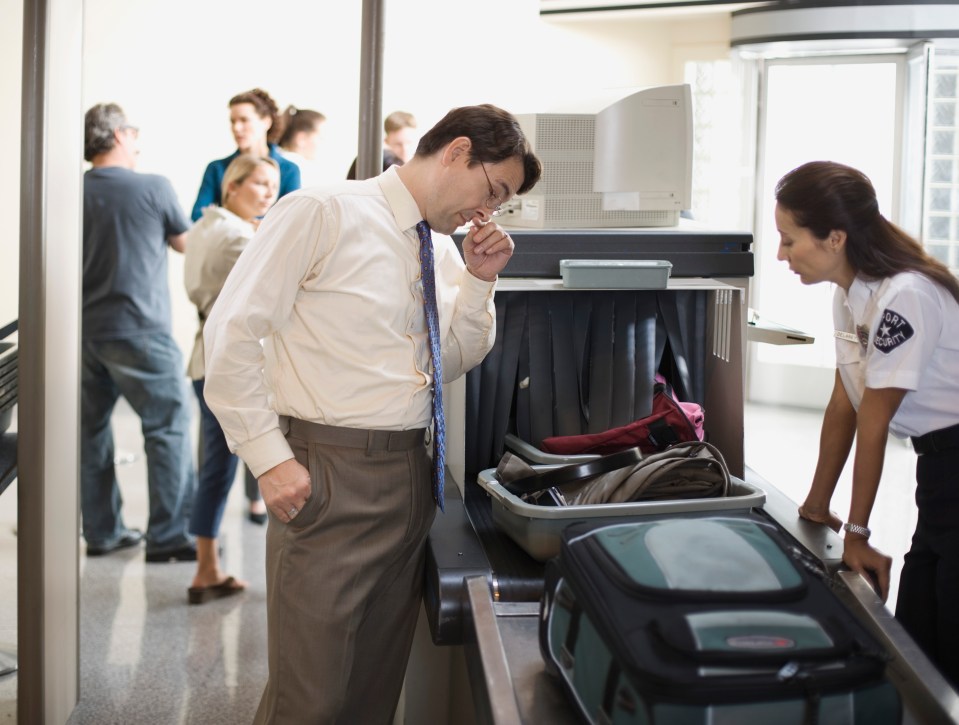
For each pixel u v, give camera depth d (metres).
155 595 3.68
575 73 6.95
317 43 6.14
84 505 4.05
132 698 2.92
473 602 1.67
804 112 6.15
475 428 2.33
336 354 1.75
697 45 6.91
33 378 2.39
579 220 2.44
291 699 1.81
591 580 1.35
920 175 5.59
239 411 1.69
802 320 6.41
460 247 2.27
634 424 2.12
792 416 6.26
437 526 2.00
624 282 2.13
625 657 1.23
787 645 1.23
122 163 4.02
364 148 2.27
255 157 3.85
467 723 2.24
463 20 6.49
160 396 3.99
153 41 6.03
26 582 2.46
